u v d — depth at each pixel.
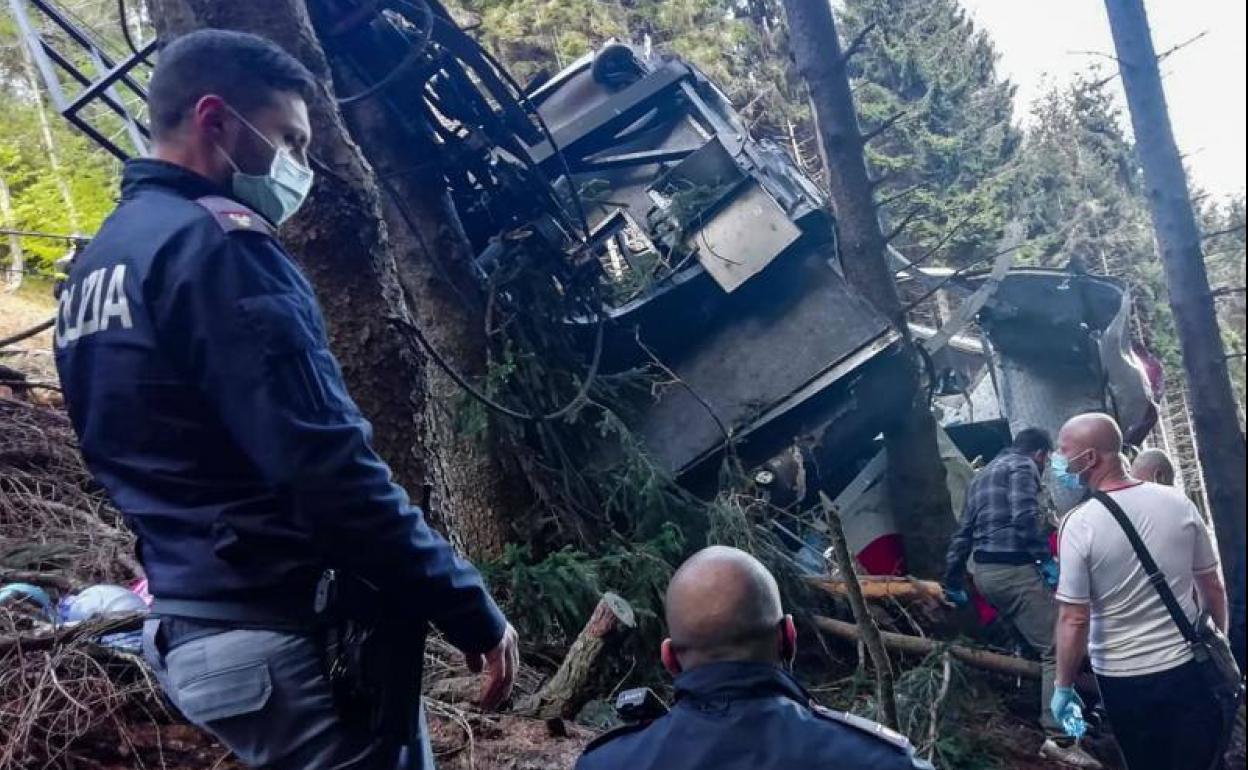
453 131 5.93
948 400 9.28
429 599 1.72
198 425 1.69
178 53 1.84
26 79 16.20
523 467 5.61
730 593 1.91
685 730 1.83
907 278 8.56
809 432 6.74
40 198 13.87
